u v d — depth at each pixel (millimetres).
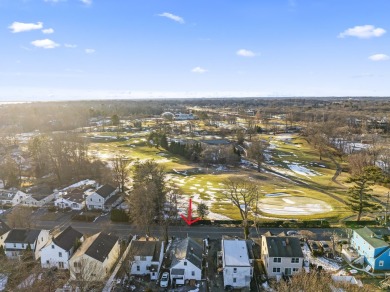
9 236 57219
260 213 77062
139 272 50938
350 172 118750
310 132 170250
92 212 77188
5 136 161000
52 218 74250
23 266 50688
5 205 82688
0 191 91062
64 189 93625
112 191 85125
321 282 41656
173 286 48094
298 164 130750
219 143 154375
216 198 87688
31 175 109750
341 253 57219
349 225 69562
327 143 156250
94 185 94625
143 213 62594
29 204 81812
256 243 61000
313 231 66688
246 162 131375
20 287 44656
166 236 60750
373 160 118688
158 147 155375
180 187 97375
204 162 129875
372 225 69250
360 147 149250
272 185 101375
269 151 149000
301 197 89812
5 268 49406
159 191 71438
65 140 117625
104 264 49250
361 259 53781
